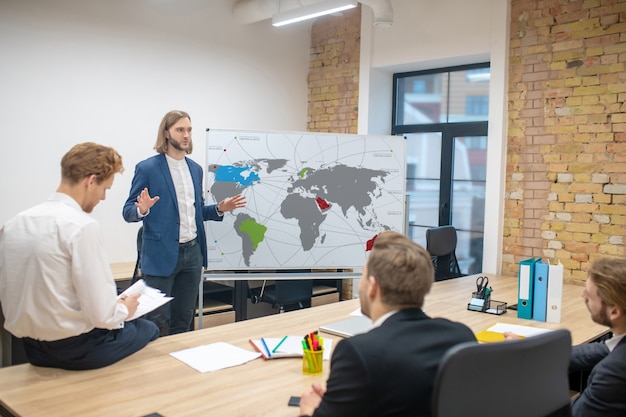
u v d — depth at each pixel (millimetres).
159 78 4758
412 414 1239
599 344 2125
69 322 1897
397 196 4145
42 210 1950
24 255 1892
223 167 3881
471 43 4684
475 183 5156
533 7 4348
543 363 1273
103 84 4418
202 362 2051
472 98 5121
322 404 1315
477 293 3143
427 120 5469
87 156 1991
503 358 1186
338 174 4059
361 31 5441
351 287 5523
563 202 4262
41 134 4105
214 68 5145
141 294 2312
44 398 1711
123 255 4590
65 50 4195
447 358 1123
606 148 4043
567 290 3852
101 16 4375
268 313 5484
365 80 5438
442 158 5332
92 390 1781
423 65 5230
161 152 3346
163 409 1642
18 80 3975
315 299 5230
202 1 5012
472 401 1161
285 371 1991
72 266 1873
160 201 3258
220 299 4875
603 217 4074
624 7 3928
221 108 5223
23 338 2002
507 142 4535
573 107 4184
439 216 5375
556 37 4250
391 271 1403
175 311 3461
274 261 3955
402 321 1372
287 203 3975
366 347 1273
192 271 3416
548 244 4352
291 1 4855
